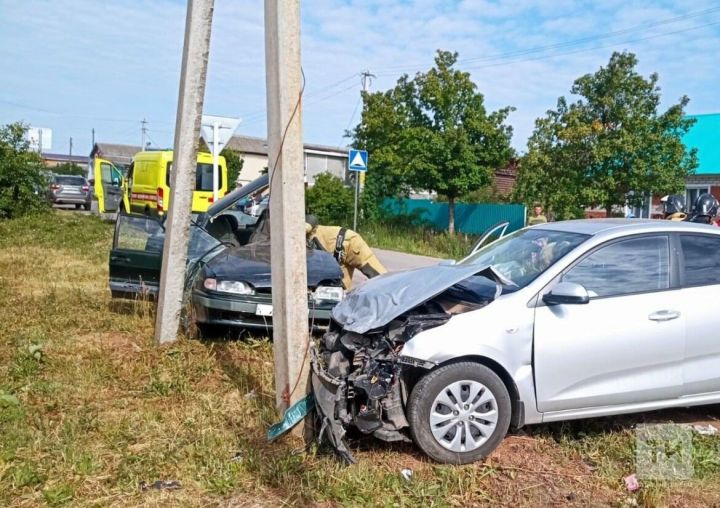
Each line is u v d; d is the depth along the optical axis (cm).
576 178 1848
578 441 479
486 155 2230
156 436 460
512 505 391
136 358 630
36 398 521
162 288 681
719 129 2647
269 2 454
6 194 2230
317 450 444
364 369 431
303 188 464
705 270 499
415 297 453
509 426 462
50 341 683
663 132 1825
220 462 421
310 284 700
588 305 467
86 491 384
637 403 476
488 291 475
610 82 1822
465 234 2302
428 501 387
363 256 823
